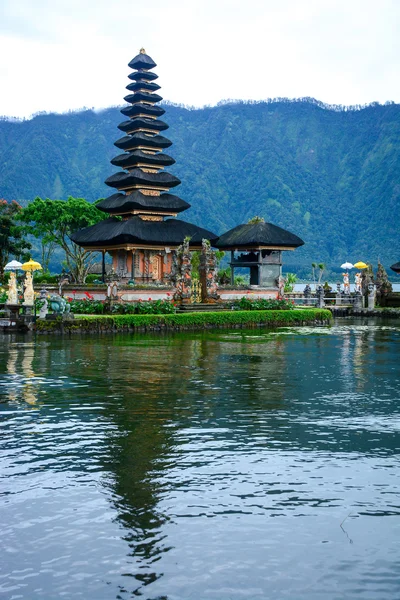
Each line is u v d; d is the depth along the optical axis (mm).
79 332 36031
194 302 48062
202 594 6512
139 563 7090
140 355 25094
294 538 7676
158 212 58781
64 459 10609
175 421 13266
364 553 7320
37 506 8594
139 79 62250
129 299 45219
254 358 24453
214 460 10578
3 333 34750
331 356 25344
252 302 49031
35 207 70875
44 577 6816
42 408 14500
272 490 9195
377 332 39438
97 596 6480
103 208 59812
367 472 9977
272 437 12039
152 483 9469
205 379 18875
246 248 59906
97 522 8102
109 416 13703
